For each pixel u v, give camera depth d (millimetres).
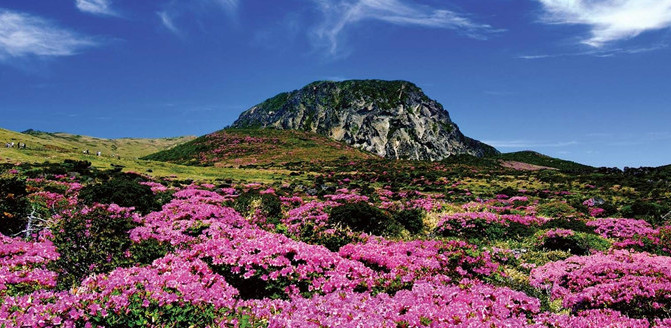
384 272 11438
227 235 12156
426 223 24906
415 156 178375
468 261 12672
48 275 8961
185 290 7500
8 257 9672
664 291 8414
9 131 111000
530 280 13234
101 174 47062
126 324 6535
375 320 7082
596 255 15188
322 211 23750
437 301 8578
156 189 35531
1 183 19781
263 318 7297
